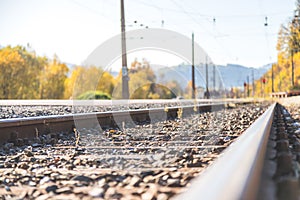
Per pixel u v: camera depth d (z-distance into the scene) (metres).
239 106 26.19
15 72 48.56
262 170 2.38
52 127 7.66
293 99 32.12
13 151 5.57
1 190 3.02
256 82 118.75
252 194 1.69
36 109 14.96
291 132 6.60
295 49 64.94
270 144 3.86
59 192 2.79
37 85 52.03
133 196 2.61
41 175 3.53
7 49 49.66
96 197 2.60
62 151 5.35
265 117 6.13
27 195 2.81
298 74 69.00
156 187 2.79
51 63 54.12
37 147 6.00
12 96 47.91
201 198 1.57
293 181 1.85
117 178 3.20
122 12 25.53
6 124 6.24
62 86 53.53
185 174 3.21
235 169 1.96
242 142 3.12
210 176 2.02
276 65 90.38
